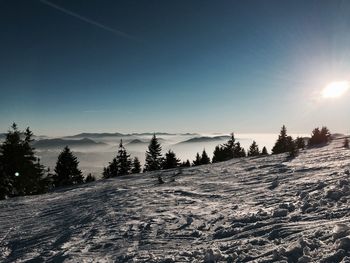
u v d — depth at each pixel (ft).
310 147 126.41
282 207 33.60
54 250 33.06
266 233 26.16
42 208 72.49
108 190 85.51
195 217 38.19
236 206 40.50
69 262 28.09
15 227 52.01
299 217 28.37
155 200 55.88
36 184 177.58
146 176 127.13
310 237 22.06
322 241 20.62
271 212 32.45
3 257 34.63
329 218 26.13
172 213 42.73
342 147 100.63
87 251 31.04
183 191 62.80
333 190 33.94
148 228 36.29
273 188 48.29
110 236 35.29
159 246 29.22
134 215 44.47
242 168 90.74
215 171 95.86
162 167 260.62
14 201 97.19
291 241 22.48
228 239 27.35
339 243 18.90
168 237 31.81
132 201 57.88
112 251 29.91
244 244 24.59
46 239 39.11
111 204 58.08
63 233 40.75
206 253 23.47
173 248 28.04
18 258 32.76
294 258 19.47
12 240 42.01
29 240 40.37
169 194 61.46
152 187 77.66
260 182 58.18
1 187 164.55
